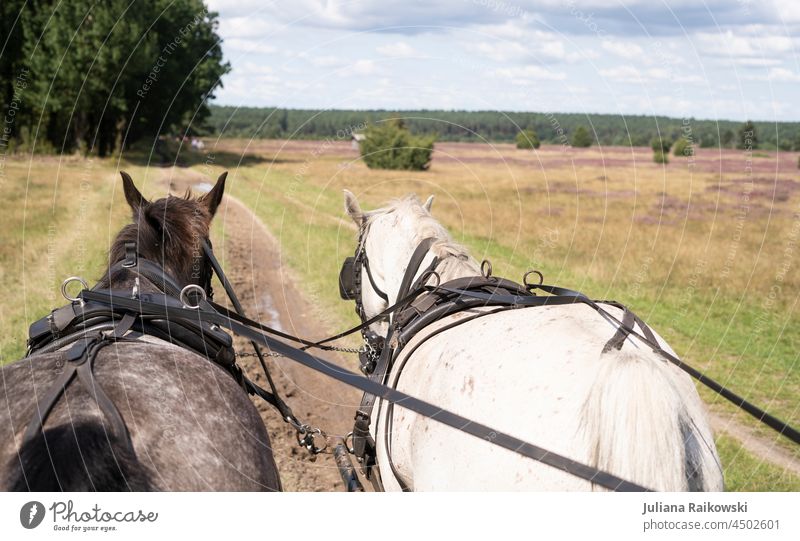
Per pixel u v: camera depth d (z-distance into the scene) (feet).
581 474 7.30
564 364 8.04
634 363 7.41
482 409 8.29
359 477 18.70
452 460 8.54
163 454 7.77
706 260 48.19
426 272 11.68
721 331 34.14
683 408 7.47
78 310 10.21
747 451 21.33
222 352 11.19
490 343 8.98
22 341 27.37
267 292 42.73
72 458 7.07
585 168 129.18
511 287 11.21
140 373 8.63
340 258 51.57
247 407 9.62
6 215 57.31
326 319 36.78
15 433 7.52
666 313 36.76
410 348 10.53
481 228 58.90
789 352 31.27
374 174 108.47
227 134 239.91
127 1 132.05
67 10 128.98
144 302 10.24
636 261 47.75
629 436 7.09
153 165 128.67
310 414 24.13
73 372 8.29
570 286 39.93
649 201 82.79
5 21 129.29
